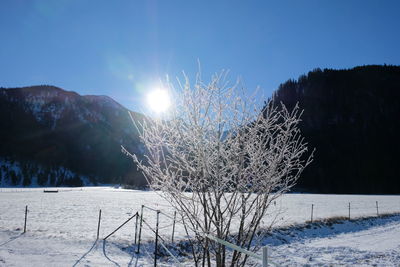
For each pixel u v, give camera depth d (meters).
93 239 12.71
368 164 143.88
